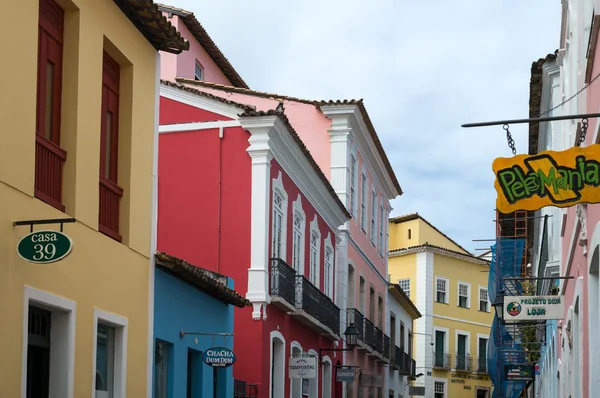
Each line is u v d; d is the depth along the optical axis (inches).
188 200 809.5
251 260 789.2
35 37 394.9
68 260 421.7
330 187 983.0
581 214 482.6
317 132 1120.2
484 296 2187.5
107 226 487.5
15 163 374.6
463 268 2139.5
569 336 622.8
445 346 2065.7
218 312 659.4
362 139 1198.3
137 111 514.9
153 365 532.1
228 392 679.7
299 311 864.3
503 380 1332.4
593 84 445.1
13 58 375.9
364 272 1278.3
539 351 1084.5
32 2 392.8
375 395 1362.0
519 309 601.3
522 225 1072.8
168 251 804.6
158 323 541.6
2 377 360.2
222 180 806.5
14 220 372.2
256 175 799.1
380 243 1422.2
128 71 509.7
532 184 382.3
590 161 378.0
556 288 796.6
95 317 450.3
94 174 454.3
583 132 423.8
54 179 426.6
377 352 1309.1
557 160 381.1
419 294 2037.4
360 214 1240.2
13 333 369.4
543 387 1111.6
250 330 778.8
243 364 773.9
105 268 465.1
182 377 580.4
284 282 821.9
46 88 428.1
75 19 442.9
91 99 453.4
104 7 471.2
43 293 395.2
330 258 1081.4
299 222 924.6
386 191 1470.2
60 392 418.0
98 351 472.1
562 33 672.4
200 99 819.4
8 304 365.7
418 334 2022.6
